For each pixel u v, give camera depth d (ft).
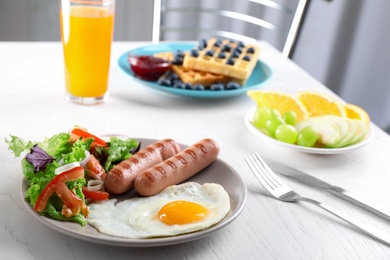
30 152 2.80
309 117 3.75
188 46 4.60
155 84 3.93
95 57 3.75
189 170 3.01
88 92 3.82
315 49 6.77
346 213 3.04
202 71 4.16
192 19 7.50
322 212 3.03
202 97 3.95
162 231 2.65
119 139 3.10
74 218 2.70
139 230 2.68
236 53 4.30
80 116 3.70
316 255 2.77
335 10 6.36
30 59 4.37
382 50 5.90
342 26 6.31
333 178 3.32
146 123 3.69
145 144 3.25
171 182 2.95
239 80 4.13
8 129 3.49
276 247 2.79
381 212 3.03
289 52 5.37
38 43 4.65
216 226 2.68
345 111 3.75
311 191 3.18
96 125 3.62
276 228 2.90
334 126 3.50
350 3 6.17
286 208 3.03
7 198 2.95
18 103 3.77
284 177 3.27
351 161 3.49
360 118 3.70
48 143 2.99
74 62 3.76
